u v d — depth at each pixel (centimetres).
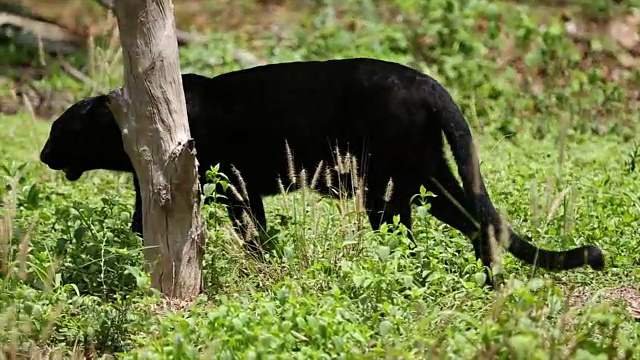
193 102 1187
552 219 1222
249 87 1184
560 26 2206
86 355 925
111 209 1202
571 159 1684
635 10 2312
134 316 956
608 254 1178
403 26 2272
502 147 1755
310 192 1189
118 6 1003
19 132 1969
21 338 915
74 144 1248
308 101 1162
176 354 812
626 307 1017
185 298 1032
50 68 2344
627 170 1542
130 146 1023
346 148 1155
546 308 887
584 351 772
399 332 881
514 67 2116
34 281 1009
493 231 1009
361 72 1148
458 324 909
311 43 2288
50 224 1202
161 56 1004
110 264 1066
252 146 1185
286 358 812
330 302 913
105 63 1981
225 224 1144
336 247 1072
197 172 1025
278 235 1098
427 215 1167
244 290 1051
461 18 2212
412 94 1127
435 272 1011
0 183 1431
